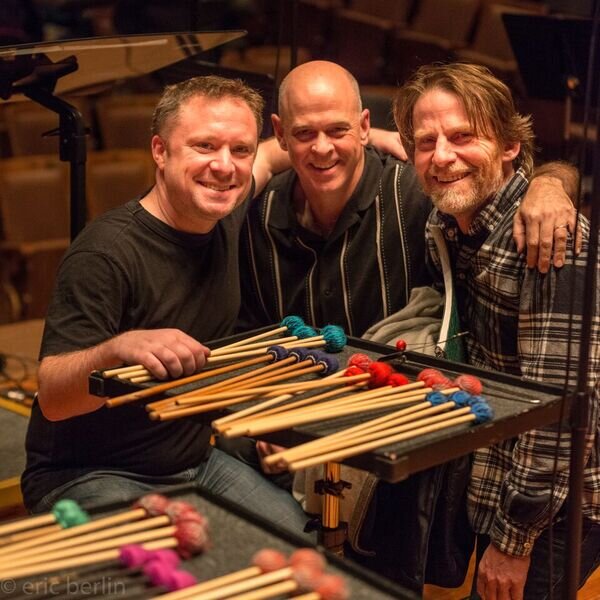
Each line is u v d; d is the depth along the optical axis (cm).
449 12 586
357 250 261
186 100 229
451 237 236
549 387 188
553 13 462
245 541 153
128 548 143
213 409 174
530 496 216
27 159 548
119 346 195
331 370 195
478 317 232
